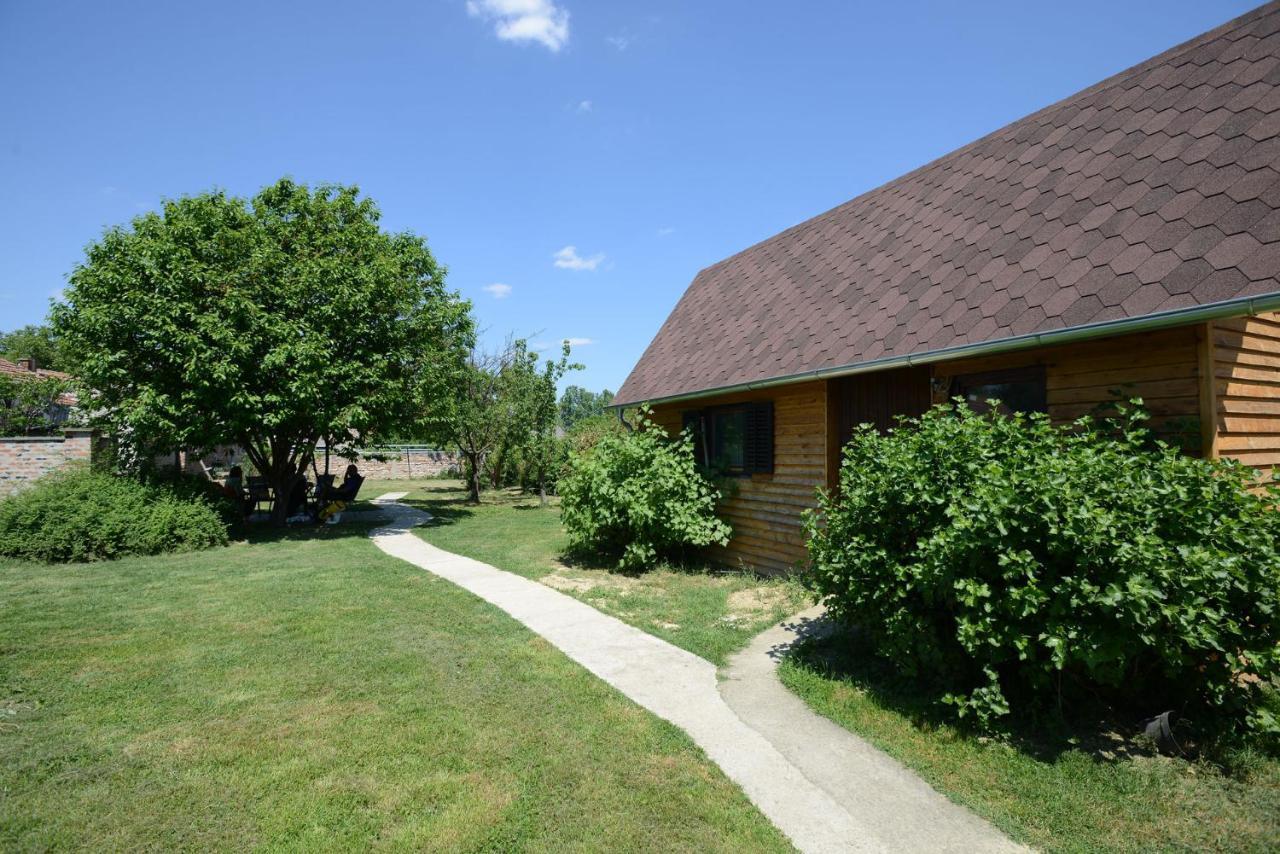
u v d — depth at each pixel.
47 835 3.19
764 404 9.52
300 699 4.92
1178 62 6.61
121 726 4.43
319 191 15.97
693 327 12.58
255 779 3.72
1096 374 5.31
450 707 4.78
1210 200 4.99
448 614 7.41
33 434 22.59
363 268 14.60
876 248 8.98
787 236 12.45
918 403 7.55
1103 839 3.18
